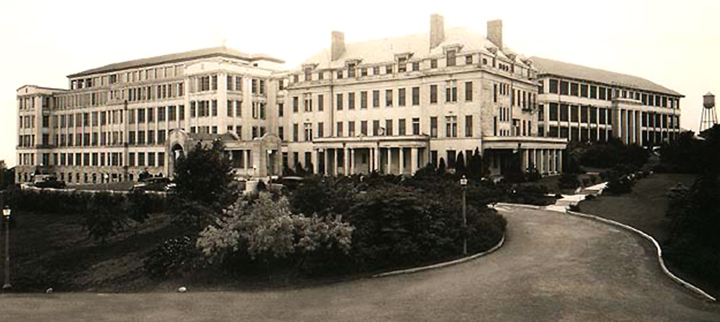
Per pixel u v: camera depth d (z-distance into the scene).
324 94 96.88
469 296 28.81
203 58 115.50
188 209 48.47
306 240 34.56
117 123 124.75
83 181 130.38
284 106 103.81
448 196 47.09
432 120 85.94
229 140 95.19
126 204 63.44
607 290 29.52
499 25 91.75
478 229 41.31
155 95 117.50
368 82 92.19
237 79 107.06
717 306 26.88
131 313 27.09
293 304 28.58
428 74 85.69
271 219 35.03
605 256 37.16
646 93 135.25
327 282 33.59
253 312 27.06
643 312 25.84
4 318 26.16
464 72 82.25
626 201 57.84
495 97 84.81
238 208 37.34
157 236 51.81
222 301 29.59
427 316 25.61
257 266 35.91
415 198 38.38
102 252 49.72
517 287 30.23
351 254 35.53
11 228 62.78
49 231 60.50
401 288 31.14
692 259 35.16
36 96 137.62
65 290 41.03
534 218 52.19
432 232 38.66
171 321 25.56
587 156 94.81
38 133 137.62
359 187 54.22
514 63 91.25
